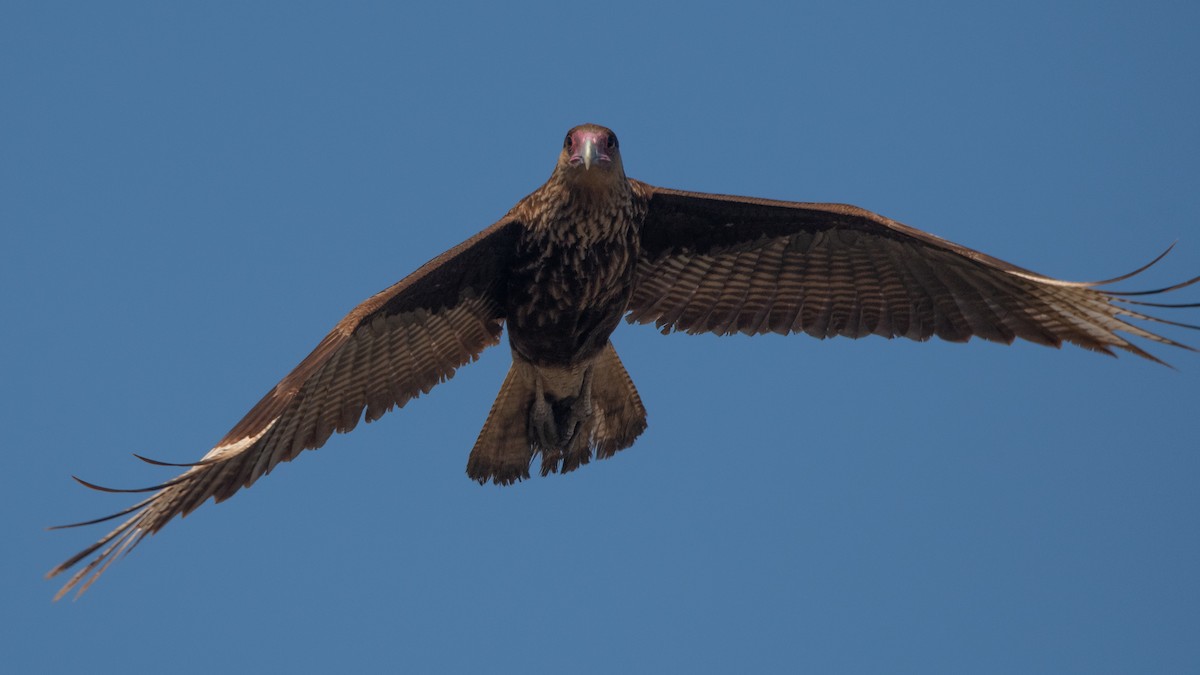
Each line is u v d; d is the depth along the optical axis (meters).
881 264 15.54
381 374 15.37
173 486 13.74
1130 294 13.70
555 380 16.34
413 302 15.40
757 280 16.09
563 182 15.39
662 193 15.83
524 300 15.91
